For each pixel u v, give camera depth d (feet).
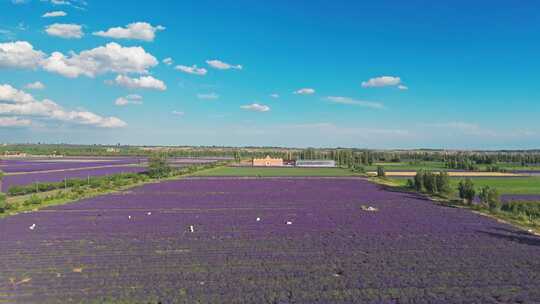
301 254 114.01
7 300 79.51
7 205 192.34
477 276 95.30
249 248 120.67
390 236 138.00
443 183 258.78
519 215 178.40
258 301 79.71
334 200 238.89
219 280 91.66
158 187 309.63
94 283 89.15
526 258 110.73
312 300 80.43
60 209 197.16
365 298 81.61
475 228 152.66
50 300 79.56
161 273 96.37
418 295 83.35
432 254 114.42
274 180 380.78
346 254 114.11
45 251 115.75
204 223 161.48
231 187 312.09
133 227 151.94
